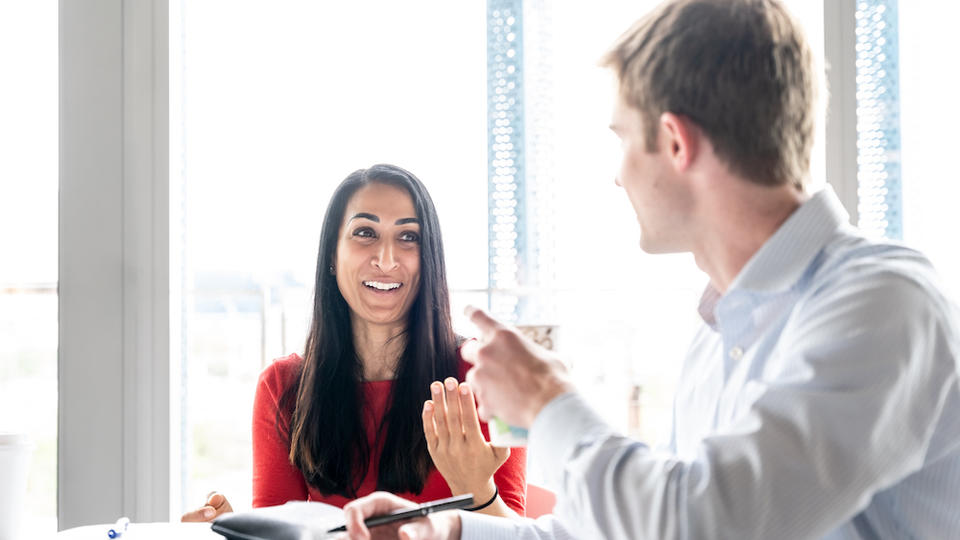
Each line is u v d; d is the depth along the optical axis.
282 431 1.37
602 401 2.42
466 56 1.91
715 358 0.75
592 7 1.92
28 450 1.08
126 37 1.71
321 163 2.44
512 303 1.80
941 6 1.77
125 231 1.71
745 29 0.62
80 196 1.71
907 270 0.58
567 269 1.88
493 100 1.79
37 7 1.81
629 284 2.22
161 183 1.71
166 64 1.71
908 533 0.61
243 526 0.94
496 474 1.28
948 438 0.58
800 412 0.53
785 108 0.62
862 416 0.53
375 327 1.37
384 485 1.31
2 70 1.98
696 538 0.52
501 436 0.80
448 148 1.96
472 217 1.85
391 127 2.29
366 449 1.33
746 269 0.65
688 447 0.76
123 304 1.72
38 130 1.81
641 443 0.59
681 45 0.63
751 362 0.65
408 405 1.32
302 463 1.33
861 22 1.73
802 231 0.64
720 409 0.69
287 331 2.74
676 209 0.66
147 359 1.71
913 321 0.55
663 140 0.65
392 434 1.31
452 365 1.38
